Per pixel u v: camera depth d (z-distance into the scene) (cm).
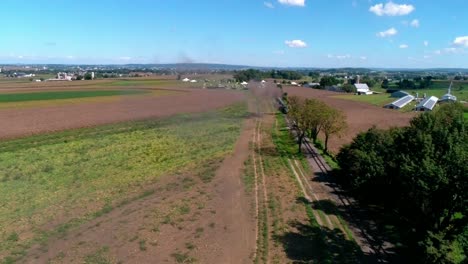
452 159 2314
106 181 4344
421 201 2561
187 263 2616
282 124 8962
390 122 9219
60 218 3309
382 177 3506
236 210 3566
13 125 7619
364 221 3356
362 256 2738
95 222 3250
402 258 2717
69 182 4269
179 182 4381
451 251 2309
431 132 2584
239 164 5212
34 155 5447
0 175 4434
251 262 2642
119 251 2759
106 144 6316
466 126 2586
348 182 4278
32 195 3828
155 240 2941
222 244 2897
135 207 3606
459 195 2350
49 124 7900
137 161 5244
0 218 3262
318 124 5972
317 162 5356
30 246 2802
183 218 3362
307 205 3691
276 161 5384
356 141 4325
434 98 13912
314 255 2733
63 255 2681
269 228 3183
